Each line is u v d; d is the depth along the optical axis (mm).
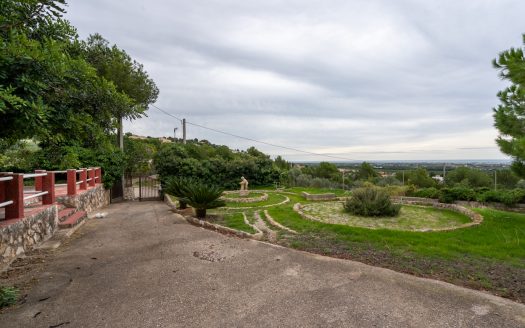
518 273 3781
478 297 3029
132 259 4406
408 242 5328
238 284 3398
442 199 11805
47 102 3369
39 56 2857
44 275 3740
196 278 3590
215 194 7949
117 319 2625
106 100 4074
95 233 6441
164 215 9031
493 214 8523
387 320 2576
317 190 16969
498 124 7852
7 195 4613
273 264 4094
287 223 7367
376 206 8945
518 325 2492
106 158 14180
